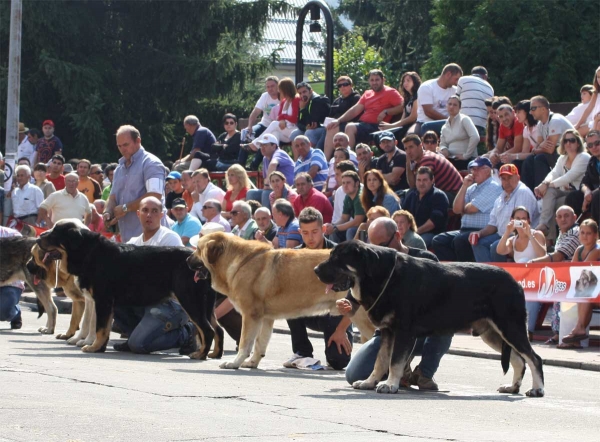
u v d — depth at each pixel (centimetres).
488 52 3316
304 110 2248
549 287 1507
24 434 681
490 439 736
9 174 2152
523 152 1816
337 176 1794
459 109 1902
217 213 1630
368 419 805
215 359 1238
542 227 1673
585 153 1653
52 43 4116
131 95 4353
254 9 4331
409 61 5053
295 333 1213
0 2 3966
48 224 2052
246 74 4328
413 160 1792
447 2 3525
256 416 789
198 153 2386
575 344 1469
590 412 915
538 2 3331
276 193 1805
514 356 1033
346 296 1095
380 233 1056
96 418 744
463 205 1703
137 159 1462
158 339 1266
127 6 4294
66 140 4284
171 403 830
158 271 1233
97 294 1243
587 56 3300
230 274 1133
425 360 1043
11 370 1007
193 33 4312
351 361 1048
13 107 2514
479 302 991
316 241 1182
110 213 1469
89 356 1195
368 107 2134
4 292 1525
